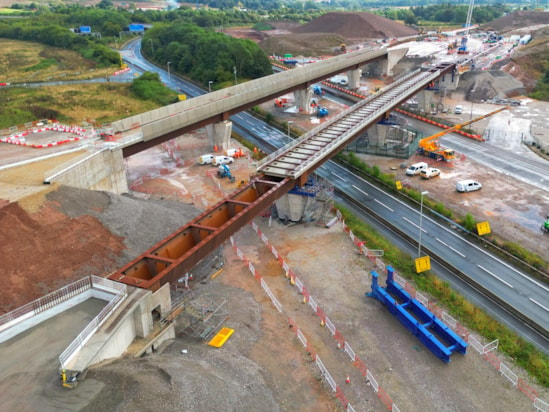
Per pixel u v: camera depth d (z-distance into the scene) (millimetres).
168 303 36656
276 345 39188
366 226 62812
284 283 48375
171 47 181000
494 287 49375
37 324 31844
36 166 58062
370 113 80938
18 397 25812
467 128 105125
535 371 37406
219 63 156750
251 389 32281
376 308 44969
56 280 40781
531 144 94375
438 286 48688
